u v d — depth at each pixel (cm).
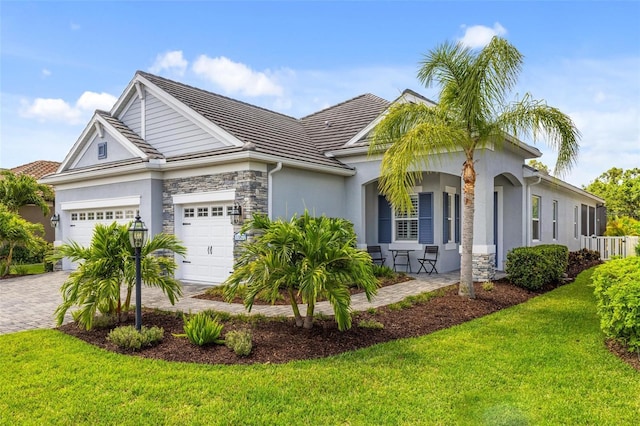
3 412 471
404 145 916
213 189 1252
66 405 485
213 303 1008
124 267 778
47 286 1352
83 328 801
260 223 851
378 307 927
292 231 726
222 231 1268
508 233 1534
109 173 1429
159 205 1377
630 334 627
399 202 976
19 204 2064
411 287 1173
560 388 515
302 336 723
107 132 1551
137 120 1539
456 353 643
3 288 1329
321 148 1533
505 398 489
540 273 1135
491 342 697
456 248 1555
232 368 592
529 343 688
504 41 906
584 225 2391
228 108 1562
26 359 639
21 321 891
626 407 464
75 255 802
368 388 521
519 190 1516
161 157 1390
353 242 831
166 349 674
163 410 469
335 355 644
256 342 694
